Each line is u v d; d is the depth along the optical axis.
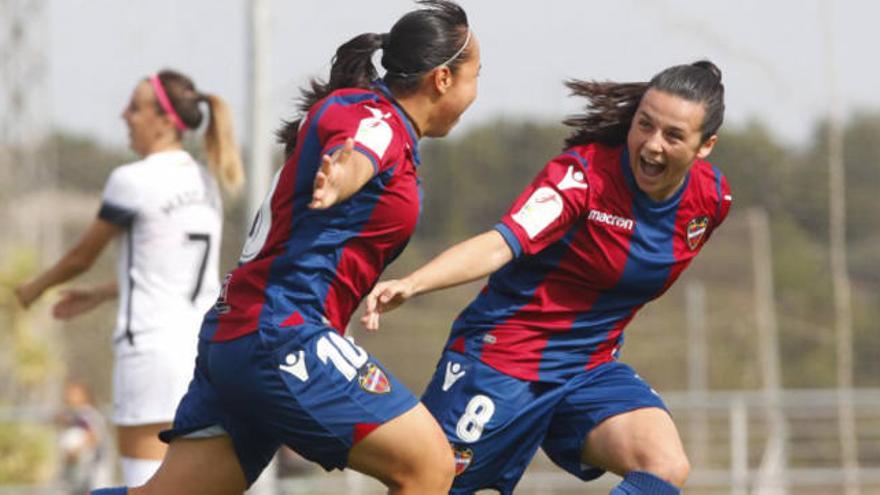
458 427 14.52
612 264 13.98
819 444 40.47
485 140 50.94
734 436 35.94
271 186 12.64
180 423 13.19
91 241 18.47
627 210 13.83
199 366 13.06
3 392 41.97
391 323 45.97
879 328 50.78
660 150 13.32
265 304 12.35
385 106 12.48
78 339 45.25
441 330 46.03
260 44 24.86
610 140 14.07
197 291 18.61
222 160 19.16
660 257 14.07
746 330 47.38
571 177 13.71
